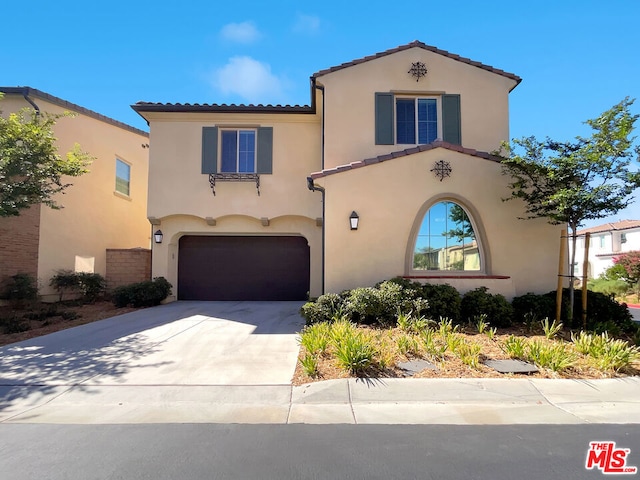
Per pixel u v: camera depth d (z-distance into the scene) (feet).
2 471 12.04
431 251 35.50
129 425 15.47
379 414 16.51
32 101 43.70
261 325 33.19
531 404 17.53
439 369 20.94
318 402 17.70
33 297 41.68
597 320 30.68
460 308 31.14
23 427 15.26
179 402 17.76
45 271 45.65
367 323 29.86
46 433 14.71
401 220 35.17
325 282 34.63
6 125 32.60
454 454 13.10
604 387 19.13
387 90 43.24
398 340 24.36
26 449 13.46
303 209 47.29
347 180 35.24
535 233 35.35
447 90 43.62
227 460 12.72
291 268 49.60
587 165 27.73
